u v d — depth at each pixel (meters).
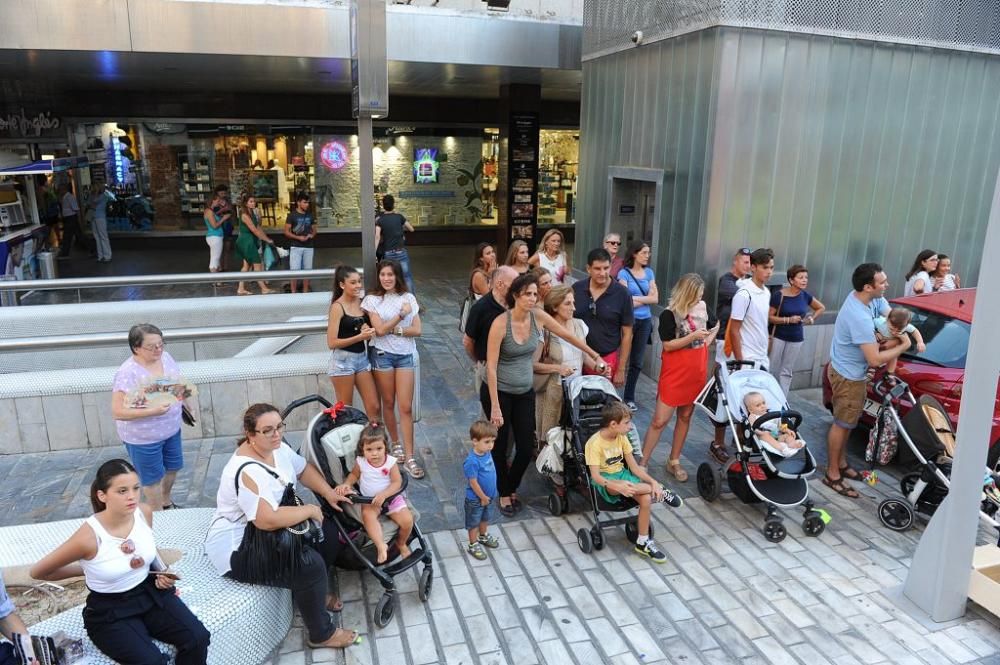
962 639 4.05
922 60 7.91
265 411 3.58
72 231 15.89
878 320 5.87
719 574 4.61
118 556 2.93
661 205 8.12
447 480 5.78
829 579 4.59
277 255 12.09
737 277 6.90
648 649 3.89
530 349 4.91
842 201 7.98
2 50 8.98
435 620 4.10
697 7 7.25
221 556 3.68
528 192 14.09
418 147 17.86
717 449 6.25
